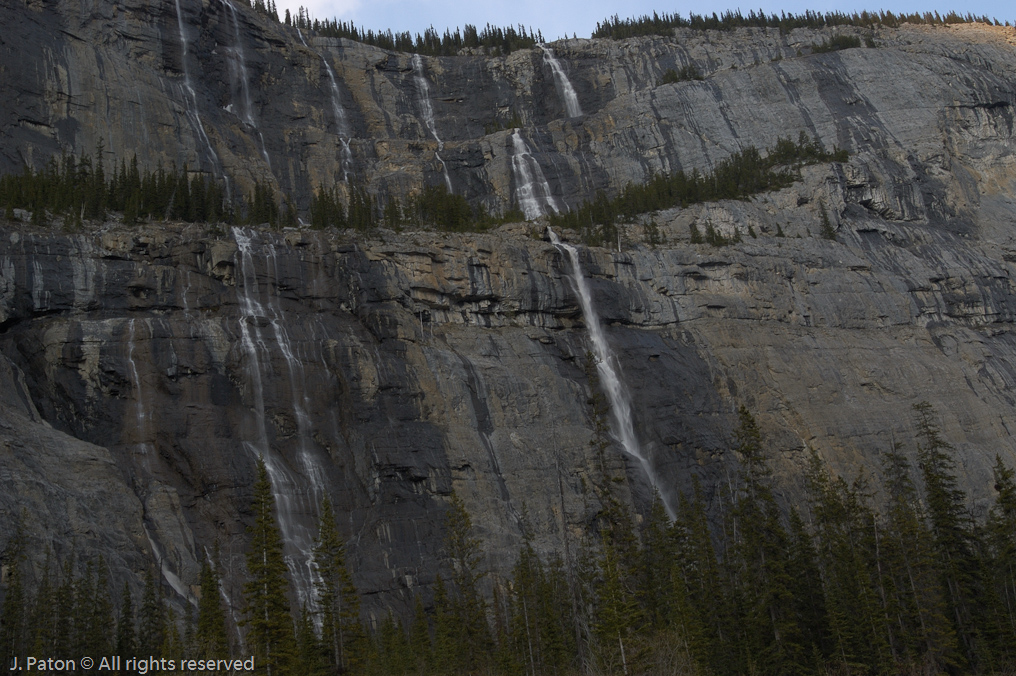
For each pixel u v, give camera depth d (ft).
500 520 244.22
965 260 372.99
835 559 226.99
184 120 354.74
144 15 367.86
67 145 323.16
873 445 304.09
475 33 513.86
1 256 241.14
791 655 203.51
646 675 178.60
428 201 353.10
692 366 309.22
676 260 336.70
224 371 246.47
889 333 342.03
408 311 282.56
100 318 246.27
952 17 510.17
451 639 200.44
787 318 334.44
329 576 198.90
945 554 226.17
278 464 236.43
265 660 166.61
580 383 291.99
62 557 187.73
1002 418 323.78
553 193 412.36
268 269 270.26
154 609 184.65
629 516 250.16
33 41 331.98
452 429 258.37
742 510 235.81
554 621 203.72
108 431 227.81
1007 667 208.54
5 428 201.87
